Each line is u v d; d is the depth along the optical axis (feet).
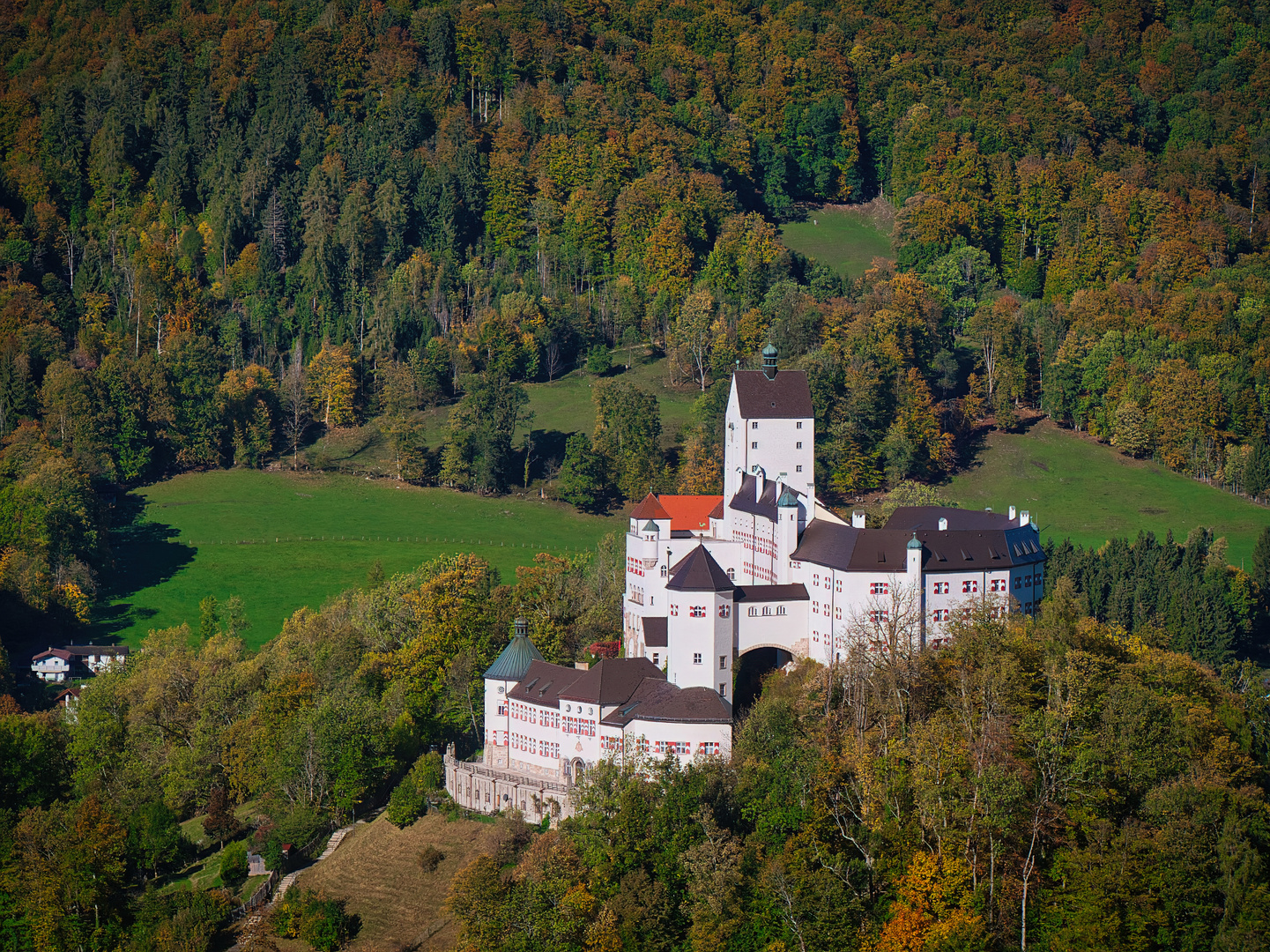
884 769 511.81
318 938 540.93
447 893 548.31
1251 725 549.54
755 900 490.08
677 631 587.27
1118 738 516.32
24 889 586.45
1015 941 472.44
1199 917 469.98
